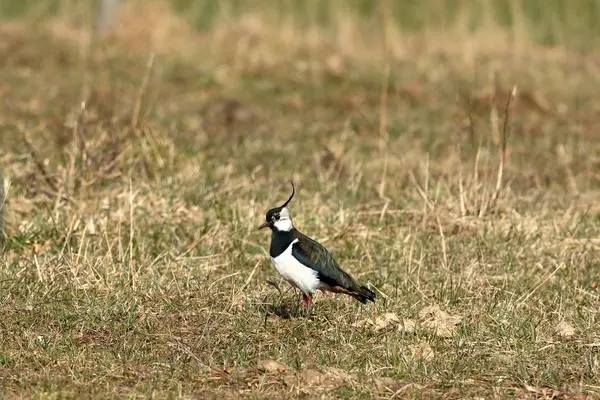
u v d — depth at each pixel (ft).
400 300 38.40
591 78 81.97
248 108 68.39
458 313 37.55
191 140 60.03
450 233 45.96
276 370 32.01
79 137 51.37
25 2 101.30
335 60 80.48
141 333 34.76
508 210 48.14
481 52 87.76
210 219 45.75
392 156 58.80
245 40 84.58
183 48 84.12
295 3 102.42
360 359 33.47
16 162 52.24
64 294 37.37
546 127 67.56
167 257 41.75
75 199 46.88
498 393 31.14
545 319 36.78
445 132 64.69
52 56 78.69
